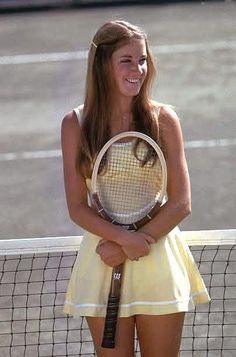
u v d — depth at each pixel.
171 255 7.14
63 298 11.52
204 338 10.42
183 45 28.52
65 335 10.66
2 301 11.59
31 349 10.39
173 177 7.16
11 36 31.34
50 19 33.28
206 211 15.80
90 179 7.18
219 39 28.91
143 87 7.11
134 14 33.22
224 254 12.30
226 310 11.00
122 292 7.09
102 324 7.12
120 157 7.10
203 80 24.78
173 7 33.47
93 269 7.14
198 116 21.70
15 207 16.61
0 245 8.17
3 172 18.62
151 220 7.12
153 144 7.05
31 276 12.13
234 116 21.58
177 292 7.09
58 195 17.06
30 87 25.12
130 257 7.00
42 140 20.59
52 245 8.16
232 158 18.69
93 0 34.66
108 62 7.02
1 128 21.67
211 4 33.34
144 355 7.23
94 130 7.10
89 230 7.10
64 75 26.08
